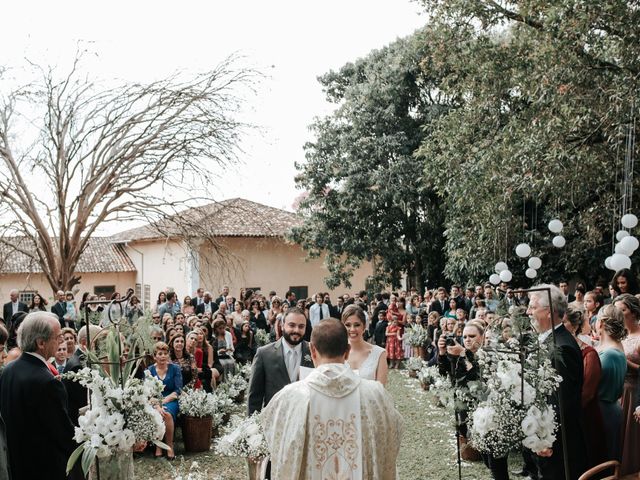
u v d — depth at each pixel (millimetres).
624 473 4488
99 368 4363
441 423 8734
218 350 11031
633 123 10227
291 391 2760
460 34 13211
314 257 24922
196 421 7719
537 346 4020
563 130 10750
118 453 4129
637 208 11875
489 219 13742
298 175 24078
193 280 24906
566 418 4066
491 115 13258
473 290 15648
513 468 6332
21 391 4027
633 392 4797
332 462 2643
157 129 15695
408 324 15672
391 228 23609
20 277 25766
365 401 2723
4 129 15086
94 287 31344
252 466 5094
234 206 17203
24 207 15680
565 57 10469
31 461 4012
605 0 9891
